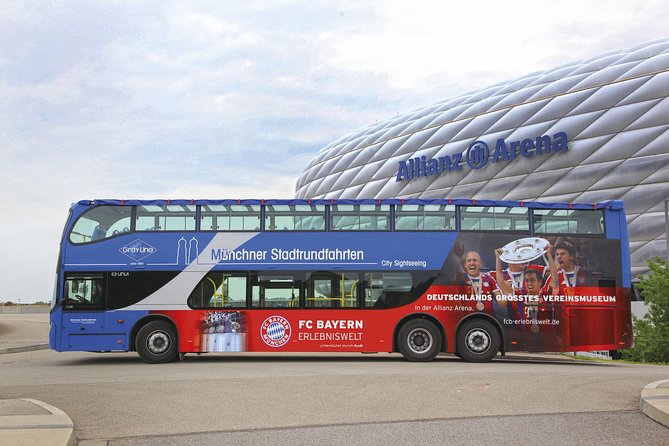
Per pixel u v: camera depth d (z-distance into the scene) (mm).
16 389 11258
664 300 21609
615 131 36188
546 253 17562
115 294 17281
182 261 17391
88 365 17031
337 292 17344
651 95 35750
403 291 17359
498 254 17531
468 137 42125
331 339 17172
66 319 17234
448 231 17594
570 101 38438
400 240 17531
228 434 7461
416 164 44344
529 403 9609
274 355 20797
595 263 17609
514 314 17328
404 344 17281
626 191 35094
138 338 17266
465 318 17328
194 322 17203
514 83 43781
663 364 20250
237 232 17547
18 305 78875
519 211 17719
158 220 17609
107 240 17484
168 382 12195
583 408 9133
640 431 7512
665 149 34438
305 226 17594
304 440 7113
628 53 39531
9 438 6543
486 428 7738
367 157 49531
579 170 36781
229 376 13359
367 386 11539
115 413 8844
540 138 38188
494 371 14484
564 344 17281
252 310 17250
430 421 8219
